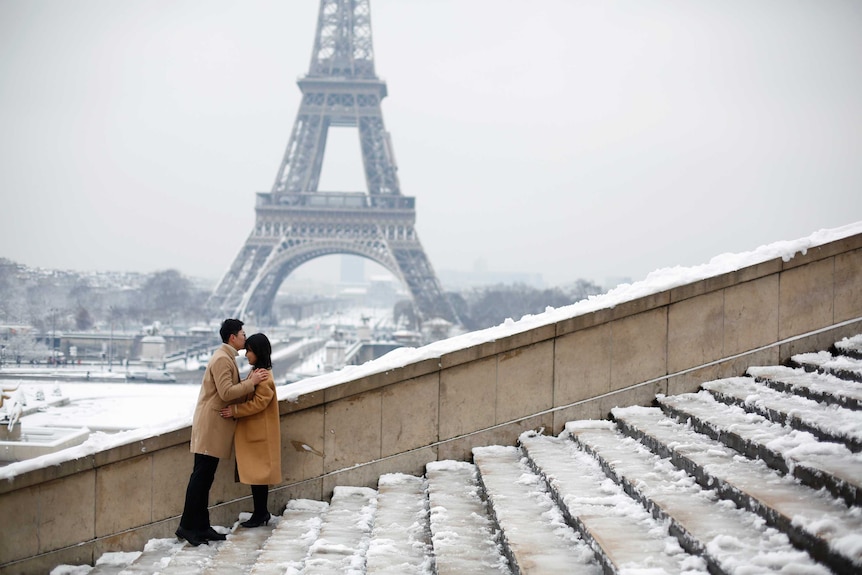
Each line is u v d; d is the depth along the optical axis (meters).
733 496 7.71
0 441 32.38
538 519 8.79
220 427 11.45
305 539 10.42
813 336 13.27
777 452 8.26
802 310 13.30
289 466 12.36
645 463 9.71
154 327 130.12
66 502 12.01
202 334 160.75
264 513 11.71
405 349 13.21
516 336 12.55
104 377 99.69
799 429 9.16
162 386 60.97
